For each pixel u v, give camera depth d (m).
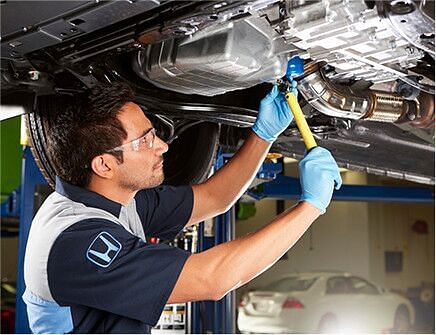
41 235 1.49
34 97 1.62
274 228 1.44
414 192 5.06
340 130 2.20
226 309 3.78
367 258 10.50
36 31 1.37
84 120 1.55
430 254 11.32
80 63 1.63
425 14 1.23
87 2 1.25
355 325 7.55
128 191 1.63
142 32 1.41
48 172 1.94
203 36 1.47
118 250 1.41
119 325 1.48
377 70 1.60
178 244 3.73
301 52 1.54
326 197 1.52
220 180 1.91
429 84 1.76
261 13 1.36
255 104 2.07
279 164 3.38
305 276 7.92
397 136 2.44
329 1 1.27
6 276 7.91
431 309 10.73
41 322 1.54
